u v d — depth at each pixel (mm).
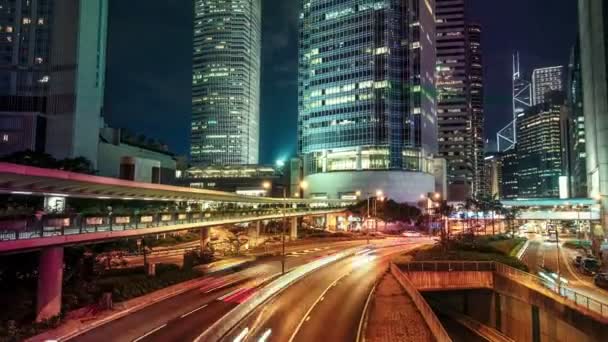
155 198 58188
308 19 197375
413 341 29953
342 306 39125
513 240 111375
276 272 57719
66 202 52438
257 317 34188
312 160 189000
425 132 185500
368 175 168625
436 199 168000
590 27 138500
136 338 29016
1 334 27781
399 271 51875
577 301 41875
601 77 128250
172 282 46781
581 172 199250
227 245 87312
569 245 108625
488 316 58344
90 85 135625
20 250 28688
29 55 131250
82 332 30312
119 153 157625
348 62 184375
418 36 183000
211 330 26266
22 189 34125
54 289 32562
